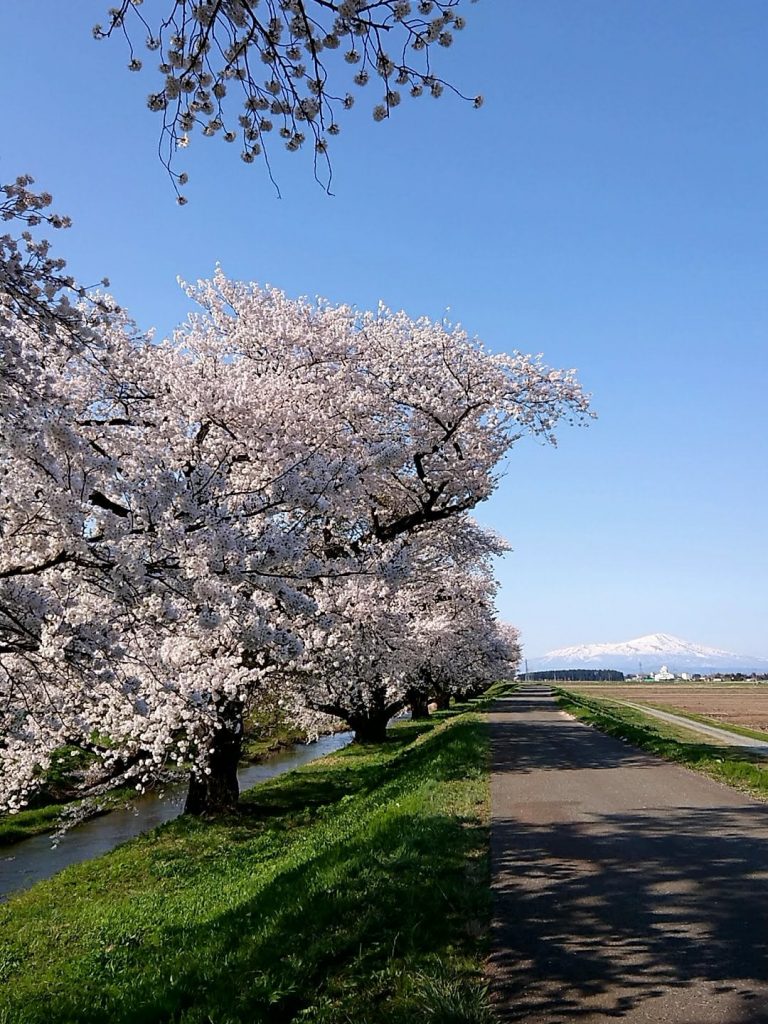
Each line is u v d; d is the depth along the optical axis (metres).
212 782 16.77
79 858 15.12
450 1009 4.39
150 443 11.09
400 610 17.39
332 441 13.19
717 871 7.52
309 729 31.81
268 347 15.11
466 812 10.86
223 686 13.84
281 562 9.59
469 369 16.75
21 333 8.82
